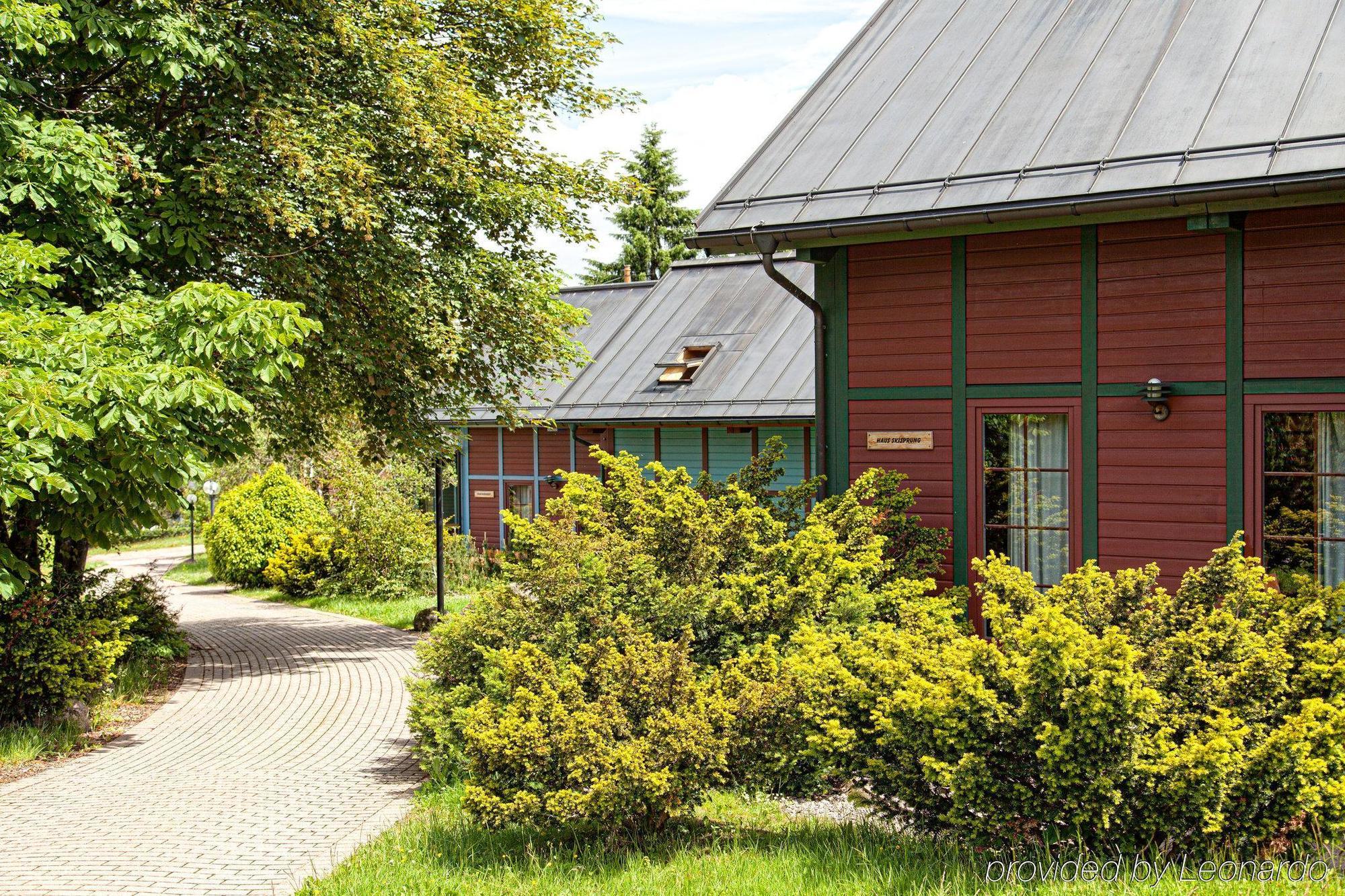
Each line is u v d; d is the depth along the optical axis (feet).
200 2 39.58
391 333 46.16
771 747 21.47
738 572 28.48
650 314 73.92
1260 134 26.58
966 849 19.12
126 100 43.65
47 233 35.04
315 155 40.24
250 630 58.59
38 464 27.53
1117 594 21.86
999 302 31.04
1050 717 18.15
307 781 29.30
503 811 20.66
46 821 25.90
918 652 20.65
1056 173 28.55
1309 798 16.79
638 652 22.81
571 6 56.75
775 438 34.40
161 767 31.12
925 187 30.35
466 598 66.64
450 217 50.16
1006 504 31.37
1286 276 27.35
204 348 30.78
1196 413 28.53
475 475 79.71
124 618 37.96
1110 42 34.22
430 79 45.37
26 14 30.30
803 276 71.87
